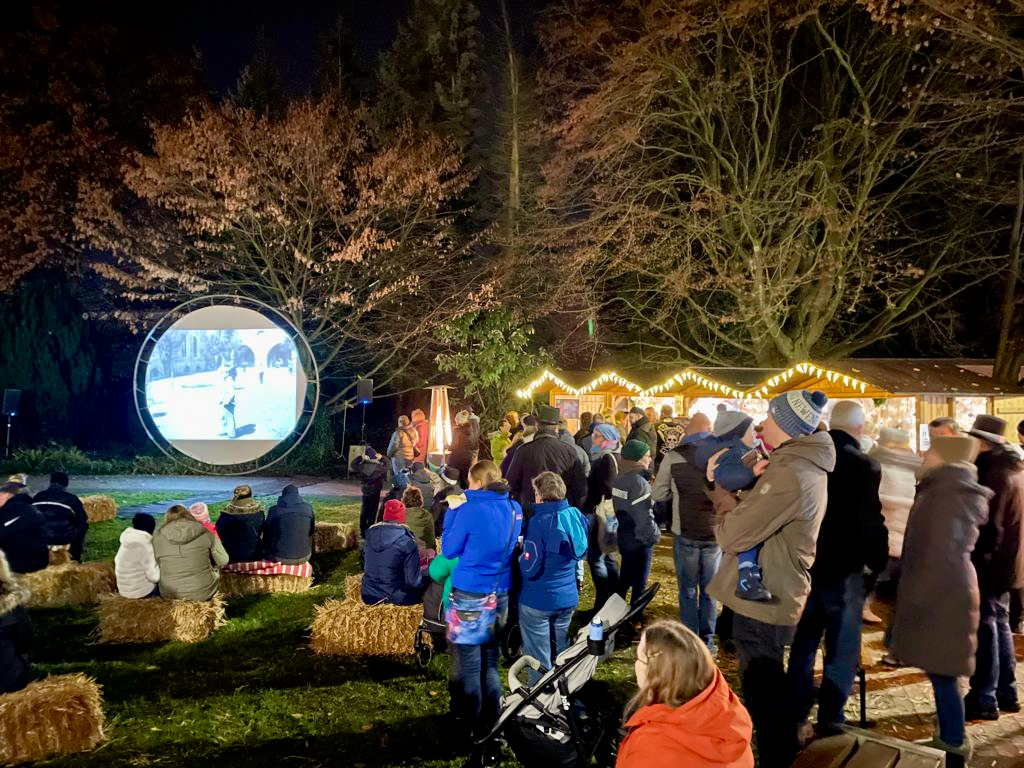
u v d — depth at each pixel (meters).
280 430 15.78
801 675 4.50
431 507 10.05
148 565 7.11
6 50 24.27
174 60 28.27
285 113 28.69
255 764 4.61
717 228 21.88
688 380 17.73
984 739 4.77
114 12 26.67
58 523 8.74
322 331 24.98
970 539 4.29
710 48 22.03
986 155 19.64
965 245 22.09
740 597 3.99
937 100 17.95
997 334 22.55
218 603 7.22
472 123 31.53
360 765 4.59
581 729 4.01
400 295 25.14
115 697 5.63
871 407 15.70
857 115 20.59
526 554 4.92
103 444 25.30
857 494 4.45
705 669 2.80
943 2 13.98
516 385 22.27
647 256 21.92
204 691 5.73
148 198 22.61
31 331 24.28
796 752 3.97
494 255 28.25
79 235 24.17
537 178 29.34
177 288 23.86
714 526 5.87
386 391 28.28
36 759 4.66
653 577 9.15
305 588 8.59
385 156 23.41
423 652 5.96
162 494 17.28
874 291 23.05
